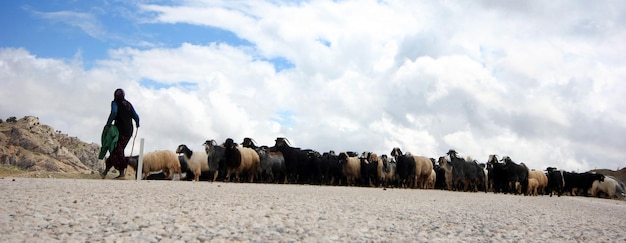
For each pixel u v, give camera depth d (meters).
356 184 35.91
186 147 27.50
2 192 10.84
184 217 8.88
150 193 12.70
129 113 20.16
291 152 31.36
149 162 26.31
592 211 19.08
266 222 8.89
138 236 6.81
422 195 21.50
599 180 45.66
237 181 28.41
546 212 16.27
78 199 10.38
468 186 39.22
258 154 30.22
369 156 36.50
